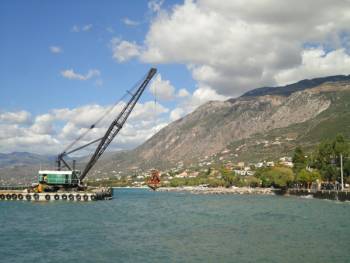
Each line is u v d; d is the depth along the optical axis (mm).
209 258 56188
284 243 66500
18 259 56875
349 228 83438
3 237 75438
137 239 72562
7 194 181750
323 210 128625
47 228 87812
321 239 69938
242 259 55219
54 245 67062
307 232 78375
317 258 55094
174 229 85500
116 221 101500
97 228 87812
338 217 105562
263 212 125312
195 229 85062
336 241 67688
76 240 71812
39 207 146125
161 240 71250
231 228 85938
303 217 106938
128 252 60938
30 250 62969
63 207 147125
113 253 60344
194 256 57562
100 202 179875
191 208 149750
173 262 54219
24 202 172125
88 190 196000
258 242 67812
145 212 130000
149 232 81250
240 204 170125
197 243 67750
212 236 75062
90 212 126812
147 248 63844
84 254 59781
